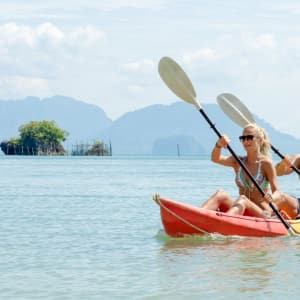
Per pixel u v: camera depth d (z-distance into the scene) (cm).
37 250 1117
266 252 1077
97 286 842
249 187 1244
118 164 9125
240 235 1208
